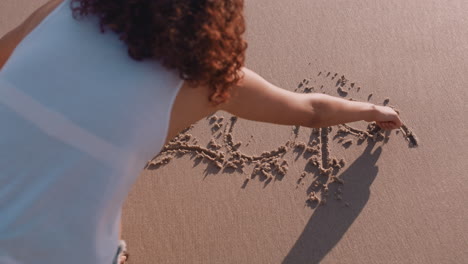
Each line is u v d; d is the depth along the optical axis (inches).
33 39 37.0
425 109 80.5
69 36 34.8
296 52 88.9
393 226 69.6
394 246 67.9
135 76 34.0
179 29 31.6
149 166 76.4
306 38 90.8
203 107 38.5
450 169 74.4
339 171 74.6
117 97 33.8
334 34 91.1
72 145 34.1
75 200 35.3
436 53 87.1
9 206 35.3
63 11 36.5
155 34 32.0
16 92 34.7
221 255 68.1
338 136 78.0
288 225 70.2
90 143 34.0
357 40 89.9
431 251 67.3
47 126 34.0
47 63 34.5
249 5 96.3
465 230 68.9
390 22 92.1
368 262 66.7
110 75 33.9
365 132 78.0
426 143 77.0
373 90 83.1
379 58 87.0
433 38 89.2
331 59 87.4
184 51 32.1
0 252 35.5
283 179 74.4
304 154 76.6
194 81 34.1
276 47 89.7
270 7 96.0
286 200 72.5
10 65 36.7
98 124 33.8
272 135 78.4
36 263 37.2
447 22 91.5
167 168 76.2
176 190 74.1
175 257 68.2
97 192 35.4
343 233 69.3
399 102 81.5
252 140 78.1
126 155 35.0
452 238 68.3
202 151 77.6
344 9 94.8
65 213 35.6
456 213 70.5
